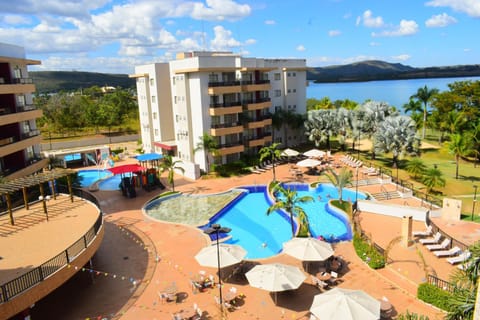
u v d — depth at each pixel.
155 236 30.77
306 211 37.44
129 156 66.81
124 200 41.69
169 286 22.47
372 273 23.23
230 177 50.69
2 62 38.72
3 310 15.62
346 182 37.41
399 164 53.88
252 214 37.78
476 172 50.75
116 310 20.00
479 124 55.38
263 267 21.05
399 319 14.98
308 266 24.53
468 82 69.00
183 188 46.25
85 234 21.28
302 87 68.94
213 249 23.50
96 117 86.44
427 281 20.91
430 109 80.44
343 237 30.38
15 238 22.89
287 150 54.34
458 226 30.77
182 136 54.91
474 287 13.01
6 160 40.69
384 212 34.62
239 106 53.12
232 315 19.30
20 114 38.69
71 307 20.44
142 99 64.50
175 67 54.38
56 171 30.52
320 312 16.77
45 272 18.17
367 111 58.31
